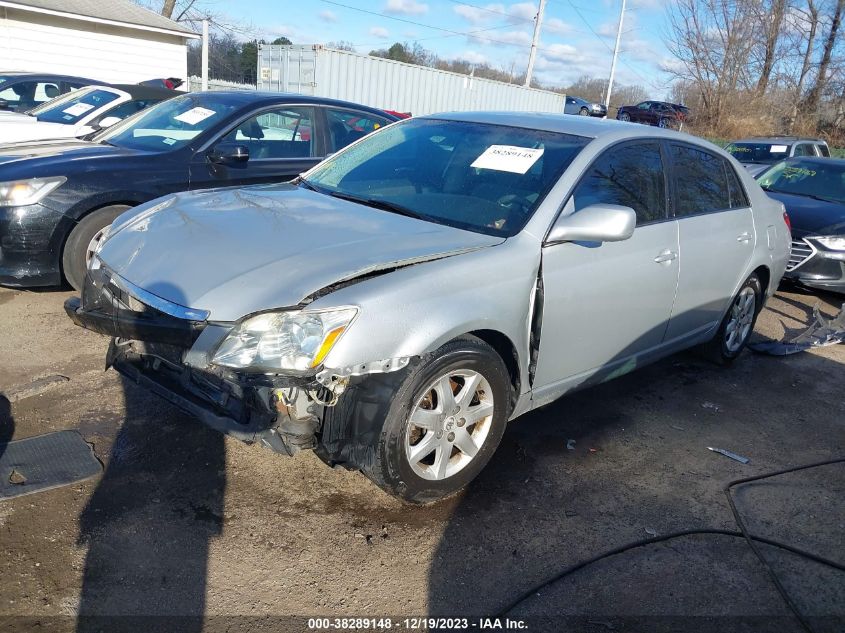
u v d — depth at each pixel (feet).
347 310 8.62
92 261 11.01
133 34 64.18
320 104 21.15
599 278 11.62
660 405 14.71
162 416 12.12
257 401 8.89
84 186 16.49
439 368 9.39
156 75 66.80
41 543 8.86
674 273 13.39
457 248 10.12
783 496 11.50
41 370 13.50
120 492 10.01
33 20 58.18
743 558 9.82
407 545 9.50
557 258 10.91
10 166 16.49
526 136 12.81
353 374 8.62
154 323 9.06
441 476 10.03
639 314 12.87
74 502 9.68
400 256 9.61
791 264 23.81
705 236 14.28
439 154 12.98
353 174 13.29
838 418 14.80
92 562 8.64
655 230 12.92
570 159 11.83
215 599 8.29
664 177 13.55
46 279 16.57
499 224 10.97
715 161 15.35
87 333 15.53
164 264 9.72
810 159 29.55
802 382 16.72
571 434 13.02
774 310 23.06
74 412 12.03
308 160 20.54
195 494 10.14
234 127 19.17
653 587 9.09
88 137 20.72
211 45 126.31
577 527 10.21
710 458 12.60
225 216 10.96
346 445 9.18
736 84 90.99
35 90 35.81
